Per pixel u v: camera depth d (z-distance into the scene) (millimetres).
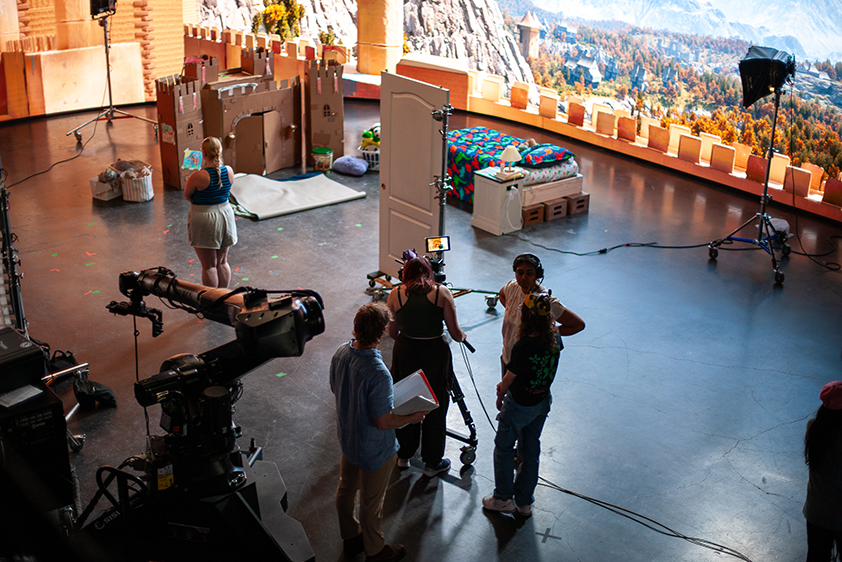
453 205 10250
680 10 17531
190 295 3303
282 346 2998
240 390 3480
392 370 4555
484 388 5793
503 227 9156
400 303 4324
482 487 4645
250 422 5242
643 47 17125
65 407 5324
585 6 21484
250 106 10594
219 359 3264
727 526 4359
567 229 9453
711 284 7906
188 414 3180
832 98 10969
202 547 3346
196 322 6750
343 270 7922
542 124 14211
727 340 6684
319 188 10336
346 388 3559
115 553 3465
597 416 5461
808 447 3451
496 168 9312
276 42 16750
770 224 8477
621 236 9258
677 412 5543
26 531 1814
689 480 4773
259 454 4477
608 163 12430
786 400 5742
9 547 1766
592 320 7004
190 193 6613
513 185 9070
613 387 5859
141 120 14023
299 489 4562
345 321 6785
